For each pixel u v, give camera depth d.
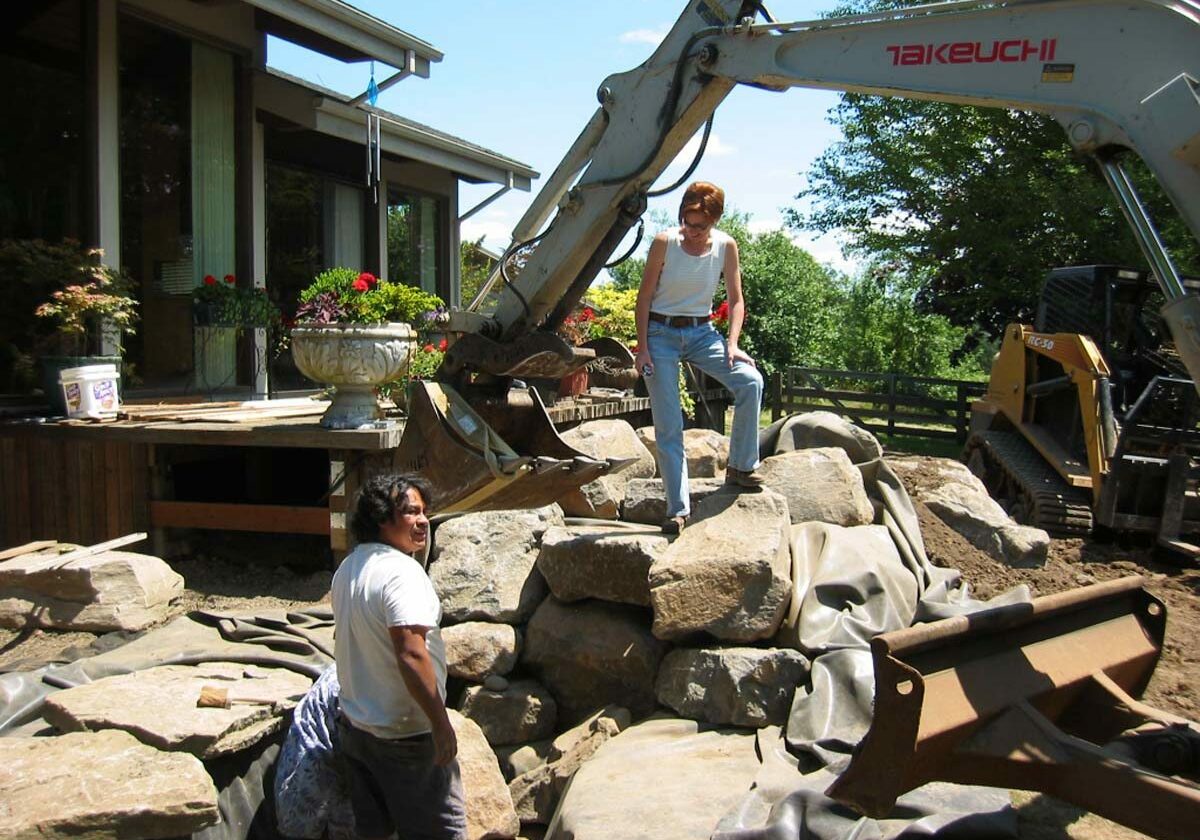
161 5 8.75
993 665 3.19
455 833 3.65
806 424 6.64
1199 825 2.73
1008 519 6.67
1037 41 3.57
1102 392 8.45
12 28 7.58
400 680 3.50
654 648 5.02
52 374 7.12
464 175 14.28
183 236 9.18
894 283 24.14
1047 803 3.68
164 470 7.01
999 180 16.45
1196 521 7.98
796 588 4.86
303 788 4.09
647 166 4.74
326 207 12.03
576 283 5.12
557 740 4.85
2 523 7.15
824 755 4.00
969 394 16.70
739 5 4.44
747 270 24.89
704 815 3.64
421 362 7.59
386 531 3.61
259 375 9.97
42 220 7.86
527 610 5.48
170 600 6.07
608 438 6.87
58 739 4.08
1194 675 4.93
